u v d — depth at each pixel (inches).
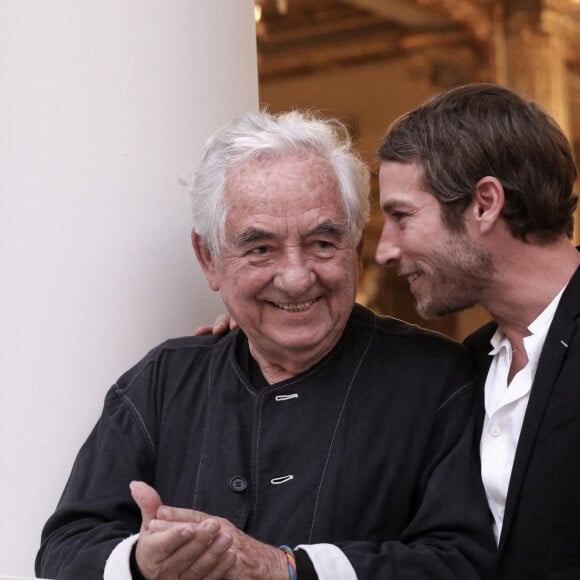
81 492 137.7
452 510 125.9
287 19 689.6
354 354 138.6
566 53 693.9
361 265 142.4
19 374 145.3
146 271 151.3
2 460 145.4
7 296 145.6
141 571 119.0
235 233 131.6
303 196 130.1
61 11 148.2
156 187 152.7
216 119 160.4
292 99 735.7
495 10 673.6
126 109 150.6
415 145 130.6
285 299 131.6
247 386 138.8
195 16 158.4
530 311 129.9
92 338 147.5
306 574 118.0
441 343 139.9
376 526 131.1
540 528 122.0
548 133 129.8
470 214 128.9
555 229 129.8
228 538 113.7
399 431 133.6
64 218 146.6
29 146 146.5
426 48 698.2
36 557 136.7
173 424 140.5
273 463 134.0
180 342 147.6
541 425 123.2
